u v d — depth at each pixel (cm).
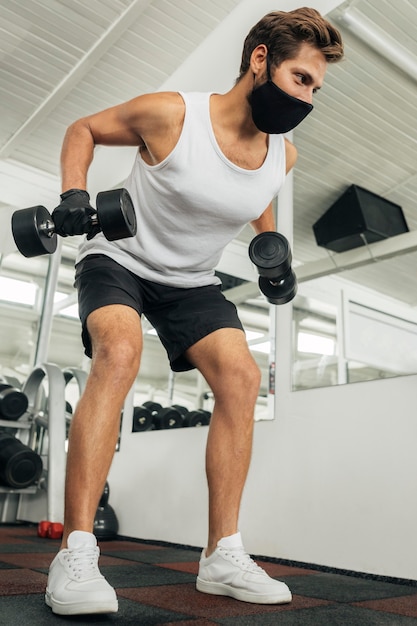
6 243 351
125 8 263
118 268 103
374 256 203
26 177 368
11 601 88
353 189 217
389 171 212
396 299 186
